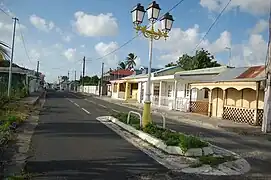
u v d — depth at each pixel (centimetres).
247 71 2127
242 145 1098
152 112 2467
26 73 3766
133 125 1238
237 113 1991
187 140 850
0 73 3331
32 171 621
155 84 3475
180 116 2173
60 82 15500
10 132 1016
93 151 829
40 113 1780
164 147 875
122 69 7850
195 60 4728
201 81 2459
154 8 1108
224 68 2762
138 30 1111
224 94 2091
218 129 1596
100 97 5025
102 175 619
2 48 1042
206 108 2445
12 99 2398
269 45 1557
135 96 4472
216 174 677
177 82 2948
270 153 966
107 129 1263
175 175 650
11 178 561
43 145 877
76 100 3534
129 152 841
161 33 1137
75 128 1243
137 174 641
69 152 804
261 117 1797
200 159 784
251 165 787
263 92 1812
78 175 609
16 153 772
